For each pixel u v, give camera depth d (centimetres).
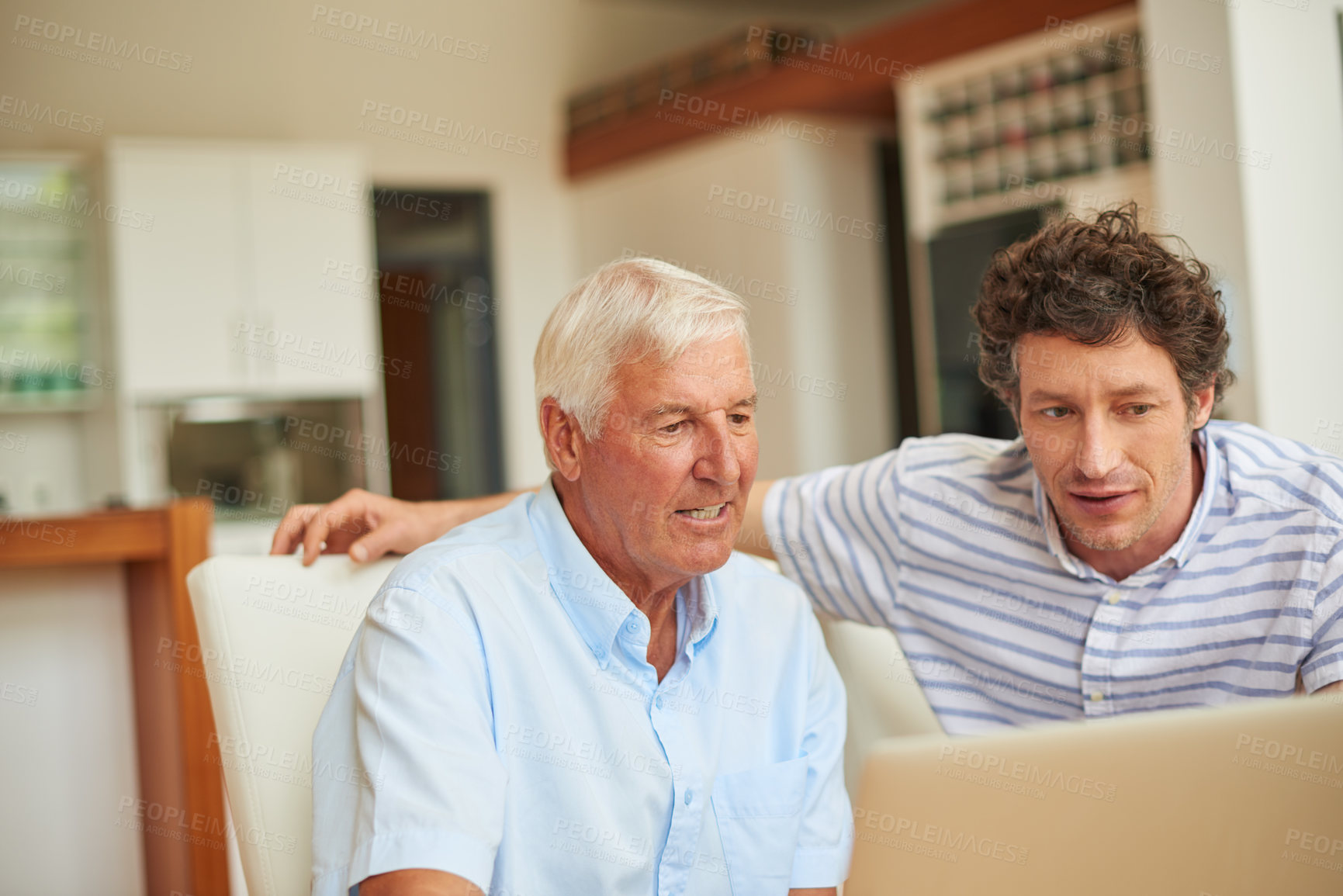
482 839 95
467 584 109
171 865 222
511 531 119
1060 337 114
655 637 120
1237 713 53
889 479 143
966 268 405
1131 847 54
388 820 94
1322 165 291
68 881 226
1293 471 120
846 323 489
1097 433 113
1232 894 53
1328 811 52
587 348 110
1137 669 127
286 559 125
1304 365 284
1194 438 125
